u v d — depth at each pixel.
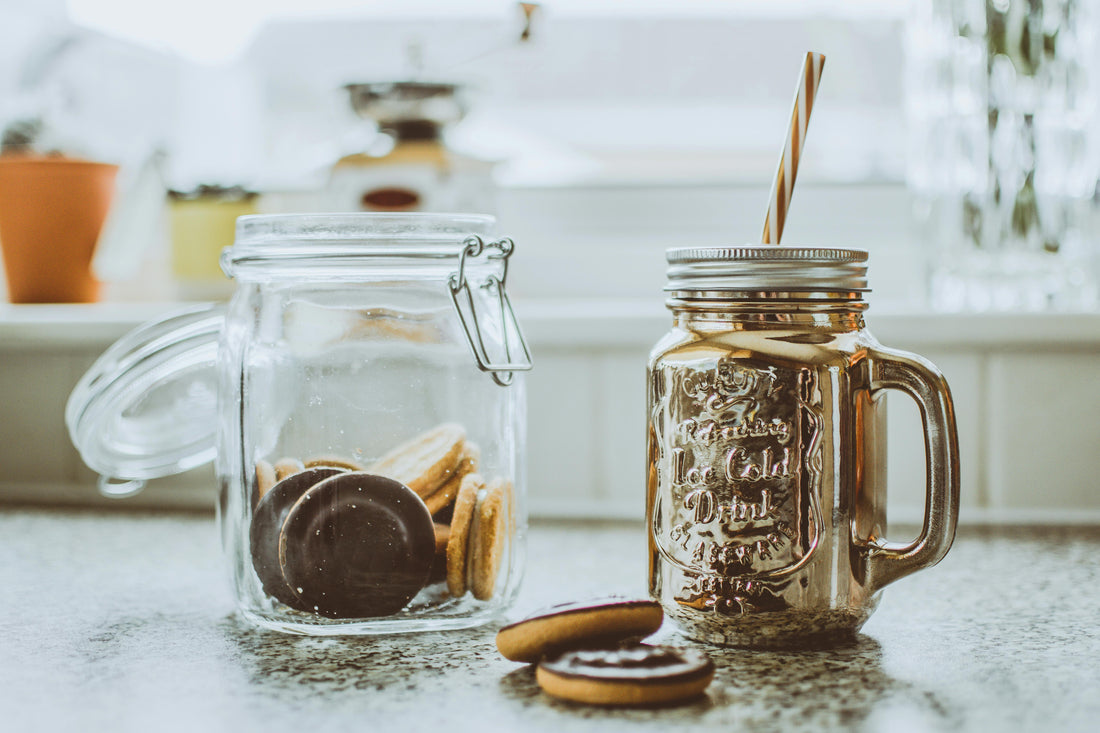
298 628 0.58
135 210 1.19
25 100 1.19
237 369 0.59
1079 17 1.02
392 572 0.56
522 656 0.51
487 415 0.60
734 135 1.25
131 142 1.28
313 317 0.58
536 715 0.46
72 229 1.14
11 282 1.15
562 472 1.03
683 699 0.47
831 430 0.53
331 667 0.53
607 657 0.48
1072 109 1.02
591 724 0.45
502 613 0.62
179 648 0.57
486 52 1.16
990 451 0.98
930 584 0.72
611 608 0.51
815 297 0.53
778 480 0.53
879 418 0.56
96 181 1.14
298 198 1.26
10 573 0.77
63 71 1.23
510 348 0.64
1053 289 1.03
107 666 0.54
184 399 0.74
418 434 0.59
